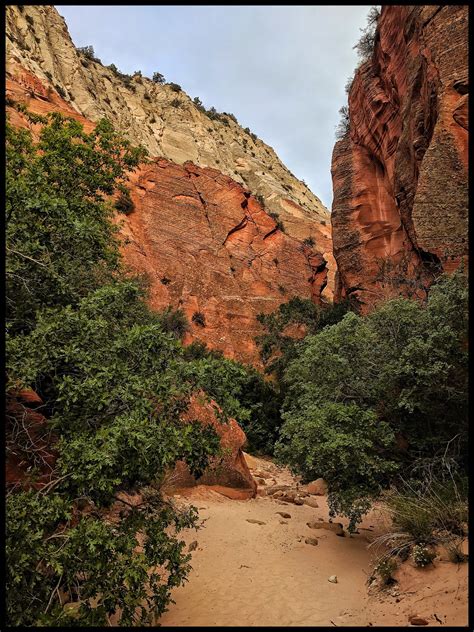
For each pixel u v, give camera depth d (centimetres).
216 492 1181
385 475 827
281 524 988
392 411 881
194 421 554
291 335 3978
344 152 3134
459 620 432
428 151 1623
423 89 1905
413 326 916
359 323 942
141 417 465
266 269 4762
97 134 1266
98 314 532
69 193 1070
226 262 4444
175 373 522
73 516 552
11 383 469
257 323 4200
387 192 2736
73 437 468
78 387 462
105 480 433
